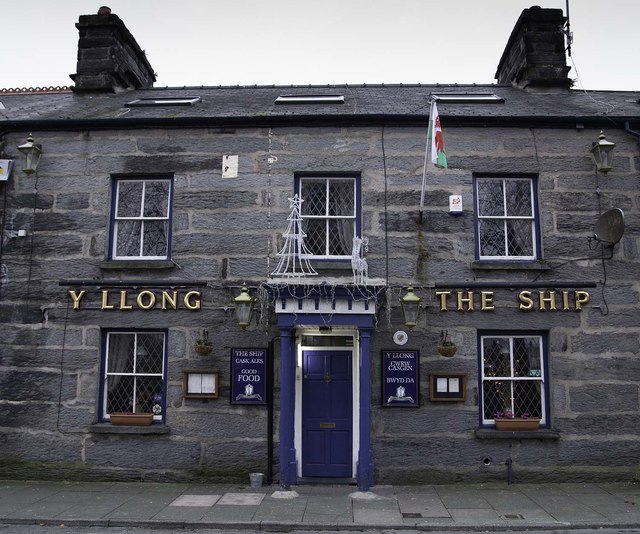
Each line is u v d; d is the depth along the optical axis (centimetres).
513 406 969
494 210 1017
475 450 940
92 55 1273
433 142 892
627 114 1030
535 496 855
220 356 968
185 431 952
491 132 1019
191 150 1023
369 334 899
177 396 961
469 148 1015
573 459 936
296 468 921
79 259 998
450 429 944
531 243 1008
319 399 983
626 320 963
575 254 983
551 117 1005
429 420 945
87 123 1022
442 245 988
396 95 1243
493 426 959
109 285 987
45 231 1009
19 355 979
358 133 1020
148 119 1016
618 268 977
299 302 895
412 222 995
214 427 952
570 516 761
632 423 942
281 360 901
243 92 1312
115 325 978
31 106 1176
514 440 941
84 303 985
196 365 966
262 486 921
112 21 1272
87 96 1255
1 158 1033
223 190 1009
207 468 945
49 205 1016
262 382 956
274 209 1002
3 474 953
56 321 984
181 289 984
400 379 952
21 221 1013
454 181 1005
